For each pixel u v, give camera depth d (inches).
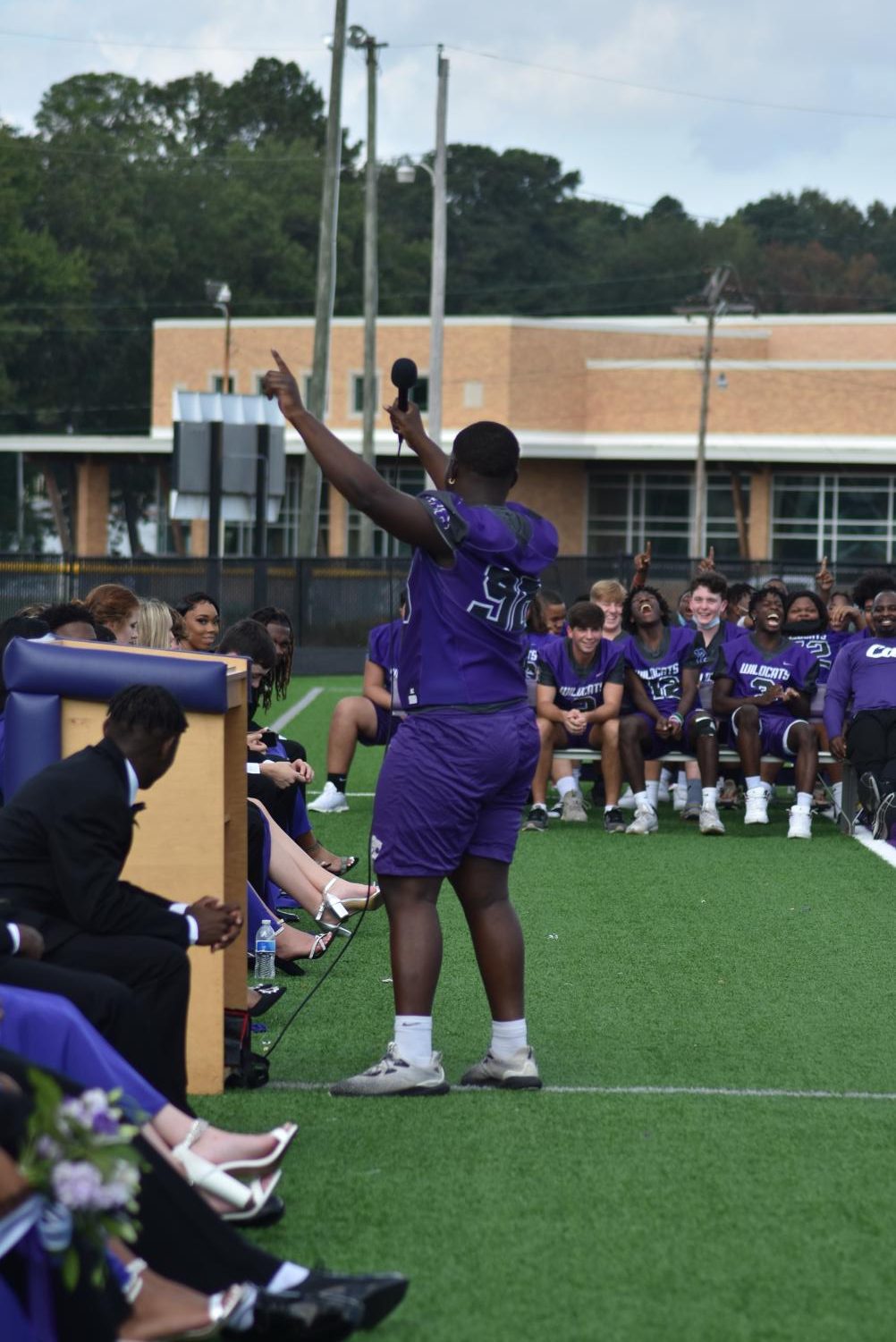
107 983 235.0
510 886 513.3
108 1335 180.7
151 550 4244.6
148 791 297.9
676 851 583.8
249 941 385.4
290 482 2861.7
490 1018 357.4
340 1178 253.0
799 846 597.6
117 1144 168.1
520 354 2711.6
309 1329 193.3
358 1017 352.5
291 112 5423.2
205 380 2977.4
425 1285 215.2
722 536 2741.1
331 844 581.9
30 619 345.4
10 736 297.0
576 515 2790.4
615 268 5634.8
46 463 3006.9
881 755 610.9
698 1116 286.4
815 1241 230.7
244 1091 299.1
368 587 1545.3
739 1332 202.2
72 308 4114.2
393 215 5423.2
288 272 4527.6
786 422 2650.1
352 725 664.4
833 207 6486.2
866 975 399.2
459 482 297.1
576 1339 199.9
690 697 641.0
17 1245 177.5
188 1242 198.1
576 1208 241.8
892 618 619.5
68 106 4739.2
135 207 4463.6
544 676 636.1
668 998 374.3
